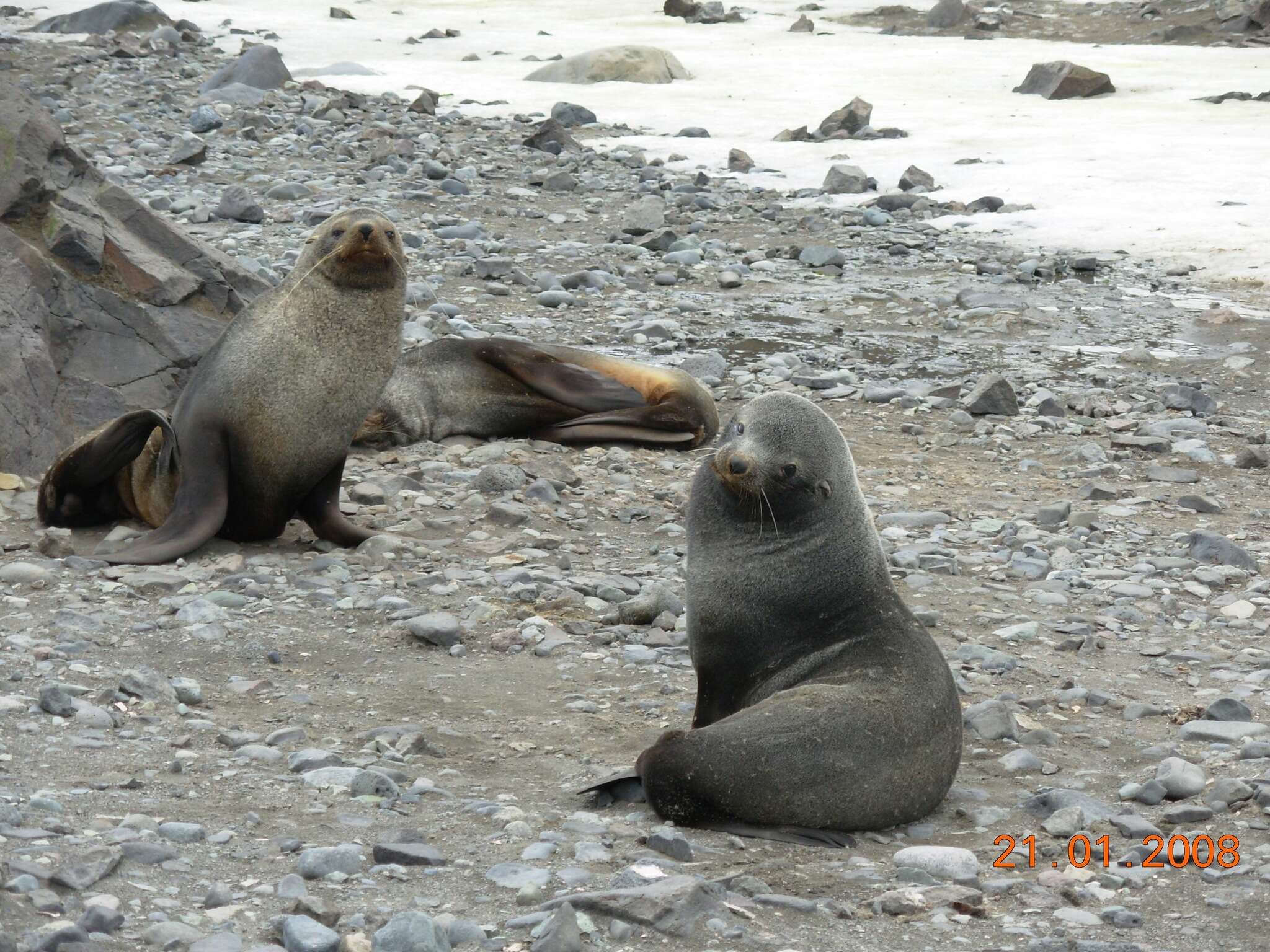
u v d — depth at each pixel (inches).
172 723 727.7
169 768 660.7
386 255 1020.5
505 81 3634.4
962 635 942.4
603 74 3629.4
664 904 516.1
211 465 1023.0
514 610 939.3
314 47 4077.3
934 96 3395.7
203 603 894.4
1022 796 697.6
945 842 637.9
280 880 538.6
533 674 847.1
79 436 1224.2
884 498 1259.8
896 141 2886.3
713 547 724.7
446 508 1169.4
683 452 1405.0
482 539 1095.0
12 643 810.8
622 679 845.8
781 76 3686.0
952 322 1851.6
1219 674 893.8
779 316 1881.2
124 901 506.6
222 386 1022.4
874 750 626.8
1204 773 724.7
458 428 1395.2
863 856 612.7
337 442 1052.5
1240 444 1455.5
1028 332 1831.9
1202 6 4471.0
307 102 3093.0
